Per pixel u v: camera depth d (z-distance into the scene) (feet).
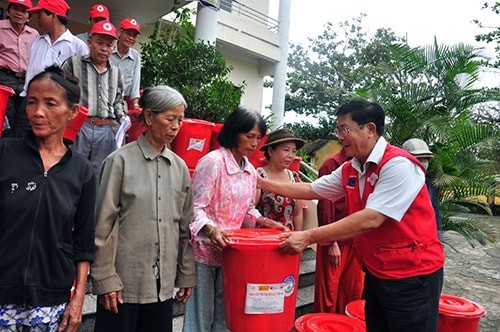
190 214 6.48
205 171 7.27
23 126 10.64
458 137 19.93
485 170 20.08
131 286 5.68
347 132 6.79
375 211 6.40
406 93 22.18
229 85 16.97
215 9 20.48
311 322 7.94
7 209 4.49
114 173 5.71
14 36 12.17
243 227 8.42
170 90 5.88
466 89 21.20
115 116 11.28
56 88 4.69
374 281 7.00
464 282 19.15
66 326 5.19
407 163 6.55
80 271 5.10
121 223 5.74
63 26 11.35
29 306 4.56
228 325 7.01
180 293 6.49
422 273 6.56
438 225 12.05
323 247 10.44
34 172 4.68
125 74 12.96
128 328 5.75
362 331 7.67
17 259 4.50
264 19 35.01
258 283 6.56
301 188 8.40
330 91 54.70
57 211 4.72
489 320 14.34
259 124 7.38
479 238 18.75
